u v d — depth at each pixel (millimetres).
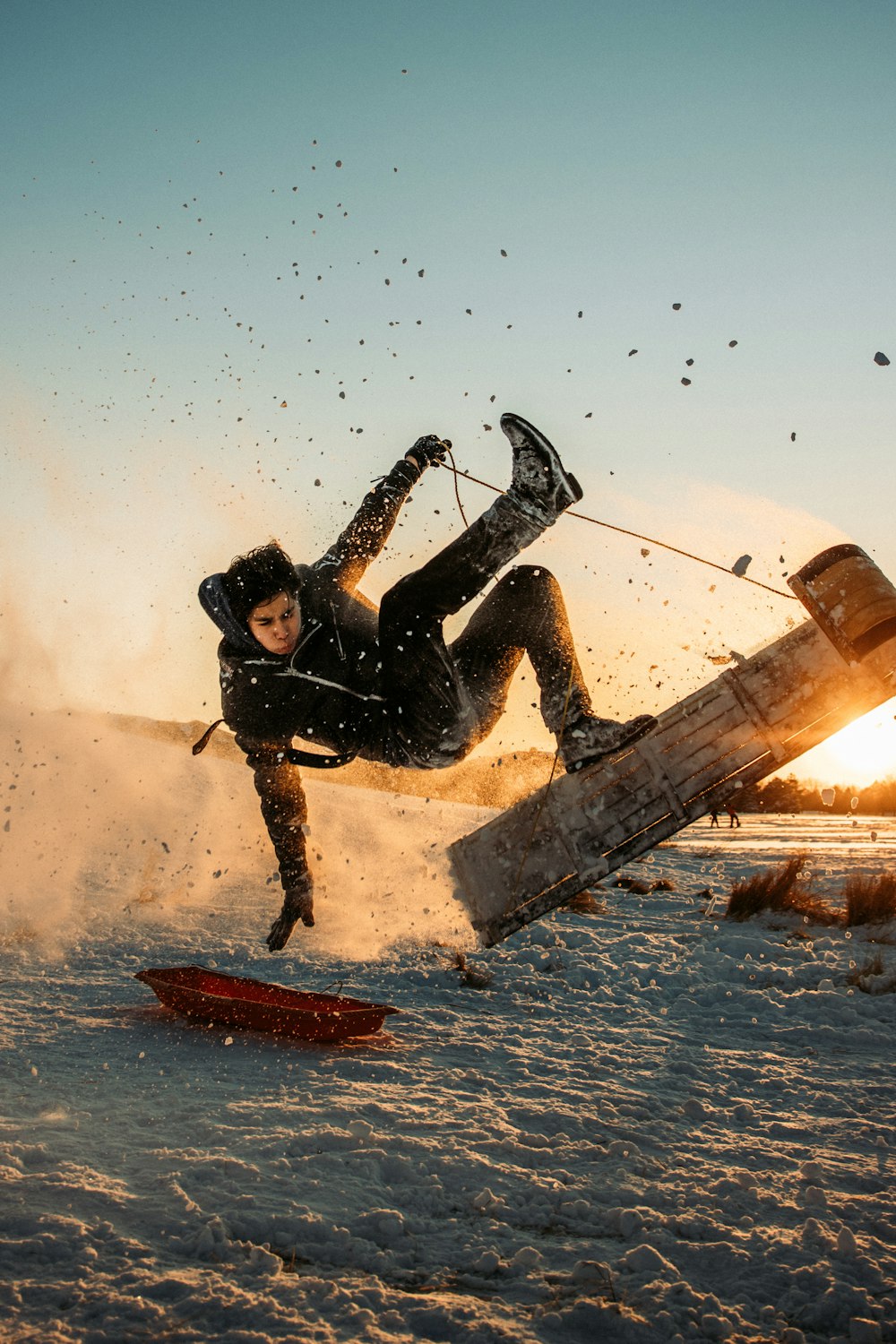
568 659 4703
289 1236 2840
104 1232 2789
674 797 5172
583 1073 4629
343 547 4605
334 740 4566
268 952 7645
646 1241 2945
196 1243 2748
